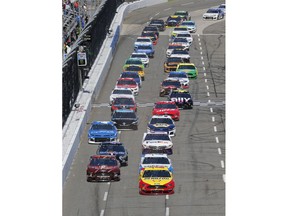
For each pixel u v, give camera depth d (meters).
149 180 113.88
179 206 109.25
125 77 185.00
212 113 162.38
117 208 108.88
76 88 160.75
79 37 184.12
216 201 111.19
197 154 134.75
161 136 134.88
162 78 195.88
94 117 158.12
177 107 158.38
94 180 119.00
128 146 139.62
